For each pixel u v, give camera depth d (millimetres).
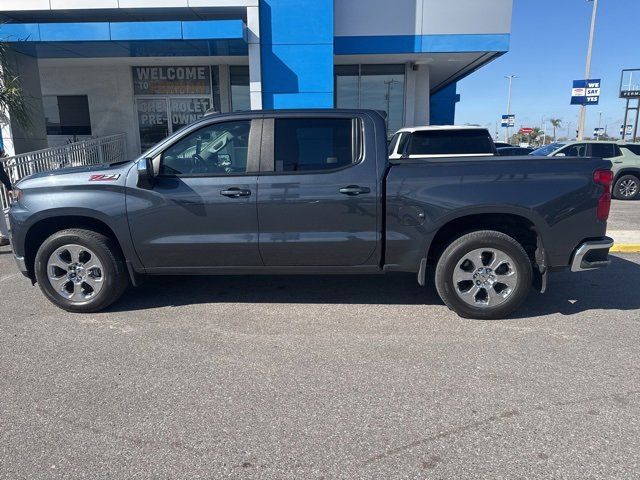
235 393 3305
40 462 2625
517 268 4461
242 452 2701
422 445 2748
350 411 3088
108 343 4102
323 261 4625
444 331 4344
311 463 2605
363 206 4469
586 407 3109
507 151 19031
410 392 3305
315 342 4113
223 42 11273
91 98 15188
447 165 4438
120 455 2682
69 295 4789
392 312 4824
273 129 4539
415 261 4570
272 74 11781
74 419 3020
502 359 3787
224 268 4695
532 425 2922
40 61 13719
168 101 15227
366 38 12688
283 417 3023
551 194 4367
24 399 3248
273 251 4574
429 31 12633
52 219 4719
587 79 20906
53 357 3848
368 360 3777
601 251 4496
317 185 4461
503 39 12633
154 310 4875
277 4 11500
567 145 14555
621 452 2670
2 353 3920
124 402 3203
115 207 4535
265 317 4691
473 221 4629
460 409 3098
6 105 9992
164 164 4590
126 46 11555
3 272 6277
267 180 4477
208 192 4488
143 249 4609
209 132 4578
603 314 4742
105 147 13195
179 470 2559
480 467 2561
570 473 2510
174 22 10695
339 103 15156
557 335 4242
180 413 3074
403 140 8727
